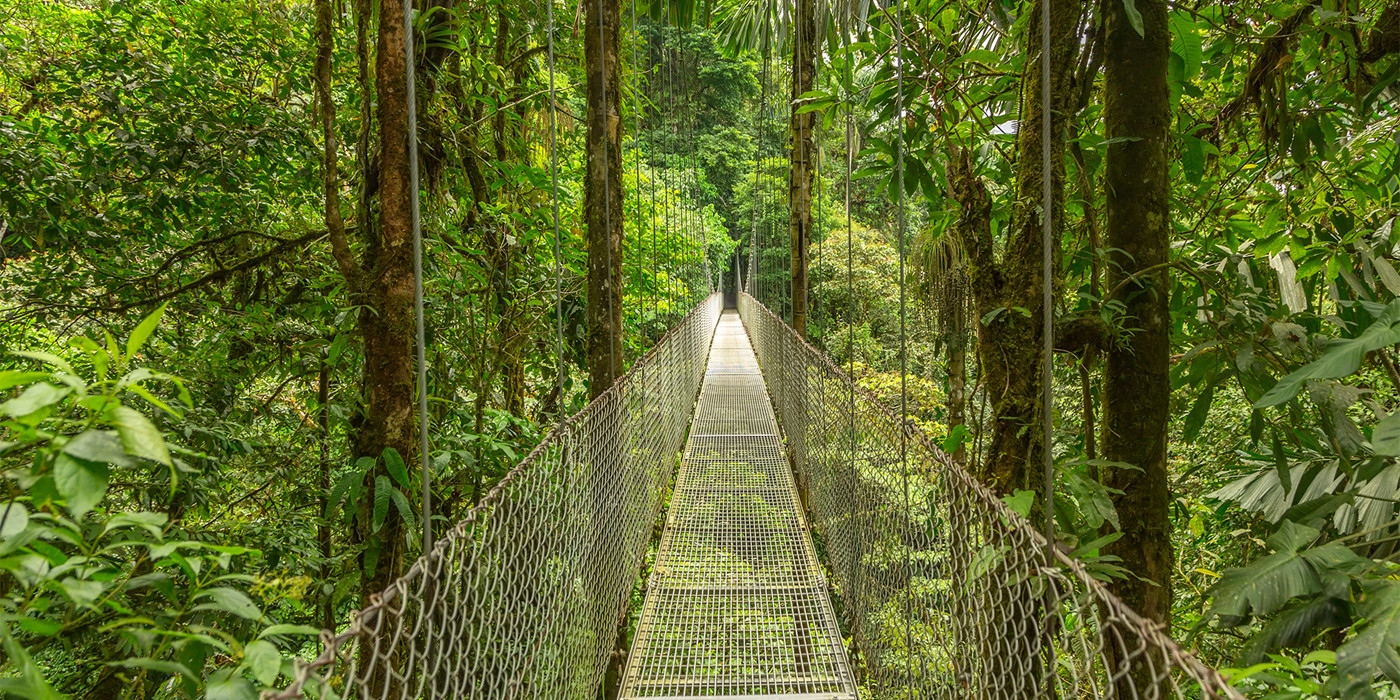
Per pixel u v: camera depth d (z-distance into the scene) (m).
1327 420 1.31
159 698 1.44
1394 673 0.71
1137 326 1.64
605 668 2.08
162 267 3.11
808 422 3.75
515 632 1.21
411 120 1.00
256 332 2.91
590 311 2.90
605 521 2.13
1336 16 1.76
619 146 2.99
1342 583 0.87
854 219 14.58
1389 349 1.71
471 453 2.11
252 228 3.20
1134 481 1.61
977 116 2.10
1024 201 1.59
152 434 0.61
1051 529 0.89
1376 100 1.99
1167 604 1.59
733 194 18.72
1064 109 1.55
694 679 2.21
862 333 10.48
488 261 2.87
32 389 0.58
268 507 3.03
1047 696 0.89
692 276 10.38
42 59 3.04
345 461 3.11
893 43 2.11
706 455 4.93
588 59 2.89
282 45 3.16
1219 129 2.24
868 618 2.10
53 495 0.64
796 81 5.30
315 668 0.56
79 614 1.12
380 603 0.69
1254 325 1.56
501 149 3.38
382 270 1.62
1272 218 2.05
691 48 17.23
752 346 12.24
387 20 1.59
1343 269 1.74
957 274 3.07
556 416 3.38
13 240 2.65
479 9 2.78
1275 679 0.76
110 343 0.67
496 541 1.12
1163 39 1.65
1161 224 1.66
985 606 1.19
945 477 1.36
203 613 1.51
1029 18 1.68
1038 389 1.57
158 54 3.11
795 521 3.61
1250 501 2.00
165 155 2.82
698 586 2.88
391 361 1.61
